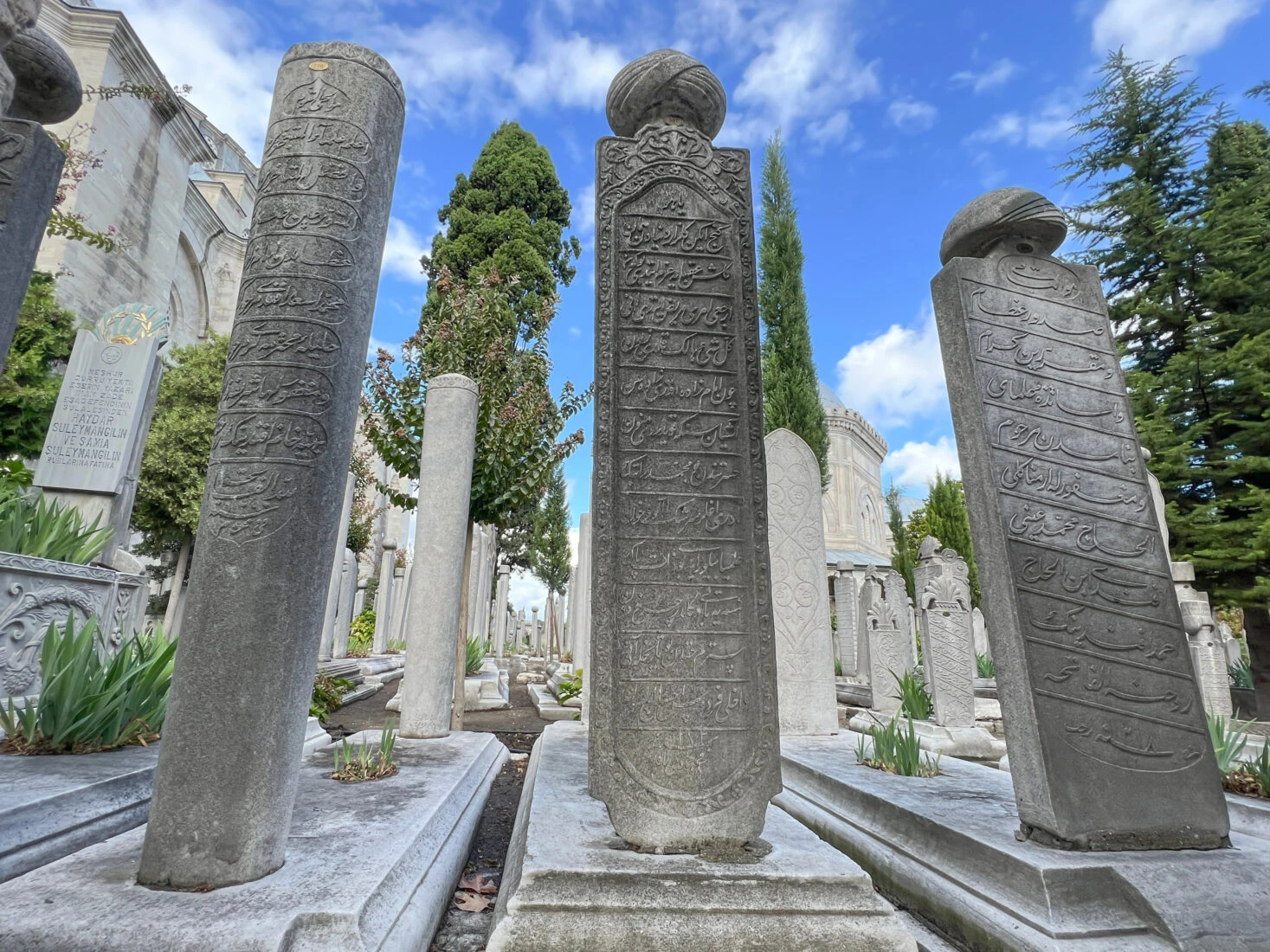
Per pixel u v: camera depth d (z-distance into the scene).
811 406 13.58
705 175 3.07
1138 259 11.93
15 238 2.30
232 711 1.95
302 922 1.71
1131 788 2.46
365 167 2.52
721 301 2.94
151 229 17.73
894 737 3.89
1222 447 10.64
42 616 4.12
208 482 2.16
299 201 2.39
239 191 30.06
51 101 2.84
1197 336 11.02
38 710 3.00
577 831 2.45
